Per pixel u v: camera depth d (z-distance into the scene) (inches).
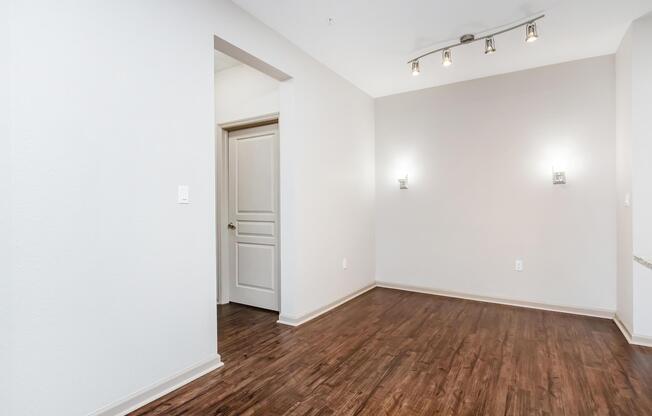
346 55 137.3
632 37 110.9
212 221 95.4
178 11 86.2
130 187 75.6
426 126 175.9
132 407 75.6
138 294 77.2
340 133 158.9
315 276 141.1
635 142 109.8
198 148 91.3
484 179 161.3
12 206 58.7
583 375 90.3
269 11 106.0
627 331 116.3
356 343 112.3
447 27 116.3
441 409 75.7
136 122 76.8
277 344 111.7
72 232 66.1
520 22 112.8
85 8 68.1
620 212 127.6
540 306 149.3
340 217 159.0
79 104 67.1
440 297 168.9
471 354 103.5
